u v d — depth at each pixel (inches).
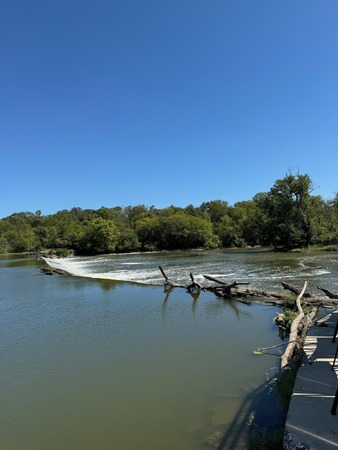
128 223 4719.5
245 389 285.6
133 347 411.2
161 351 391.5
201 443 215.5
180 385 300.4
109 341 439.5
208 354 374.9
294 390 198.1
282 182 2320.4
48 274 1355.8
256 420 236.1
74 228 3873.0
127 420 248.5
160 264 1563.7
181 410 257.9
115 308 647.1
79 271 1408.7
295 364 285.6
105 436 230.2
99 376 329.4
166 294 769.6
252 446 206.4
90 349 411.5
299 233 2210.9
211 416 246.7
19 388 311.6
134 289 856.3
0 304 753.0
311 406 177.9
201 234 3474.4
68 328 515.2
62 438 230.8
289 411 174.2
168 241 3560.5
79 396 290.4
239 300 670.5
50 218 5002.5
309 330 358.0
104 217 4382.4
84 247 3344.0
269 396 269.3
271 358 354.0
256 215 2792.8
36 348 425.1
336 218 2418.8
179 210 4729.3
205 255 2176.4
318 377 214.8
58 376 334.3
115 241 3395.7
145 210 5516.7
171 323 519.2
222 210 4704.7
